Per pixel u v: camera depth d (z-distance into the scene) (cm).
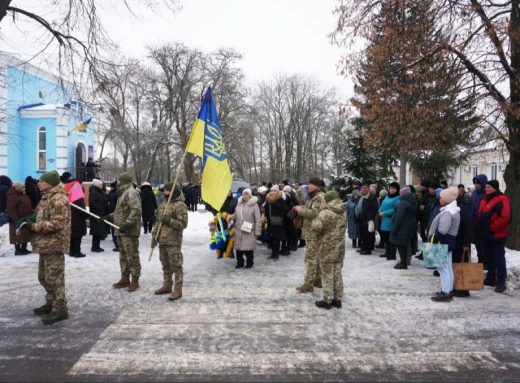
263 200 1150
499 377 355
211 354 395
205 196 669
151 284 666
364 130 1242
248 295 605
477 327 477
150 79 2769
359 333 454
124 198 614
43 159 2716
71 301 566
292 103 5034
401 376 355
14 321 484
